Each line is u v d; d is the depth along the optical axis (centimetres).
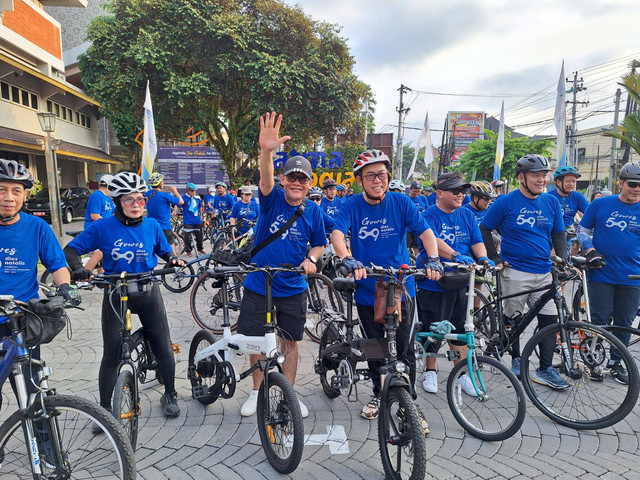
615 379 379
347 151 2717
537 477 259
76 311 608
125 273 285
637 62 1003
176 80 1597
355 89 1850
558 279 337
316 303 511
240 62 1598
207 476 261
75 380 393
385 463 257
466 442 297
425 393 372
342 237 295
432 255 278
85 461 220
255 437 304
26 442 215
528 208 369
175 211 1516
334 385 303
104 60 1802
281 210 320
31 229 260
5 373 222
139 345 339
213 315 535
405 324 301
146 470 266
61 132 2253
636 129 1023
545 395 360
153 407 346
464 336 310
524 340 508
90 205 619
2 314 212
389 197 311
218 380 327
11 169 244
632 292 381
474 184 436
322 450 288
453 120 4275
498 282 379
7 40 1644
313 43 1712
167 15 1594
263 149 301
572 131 2950
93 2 2709
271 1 1669
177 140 2234
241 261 325
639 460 276
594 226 393
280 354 274
